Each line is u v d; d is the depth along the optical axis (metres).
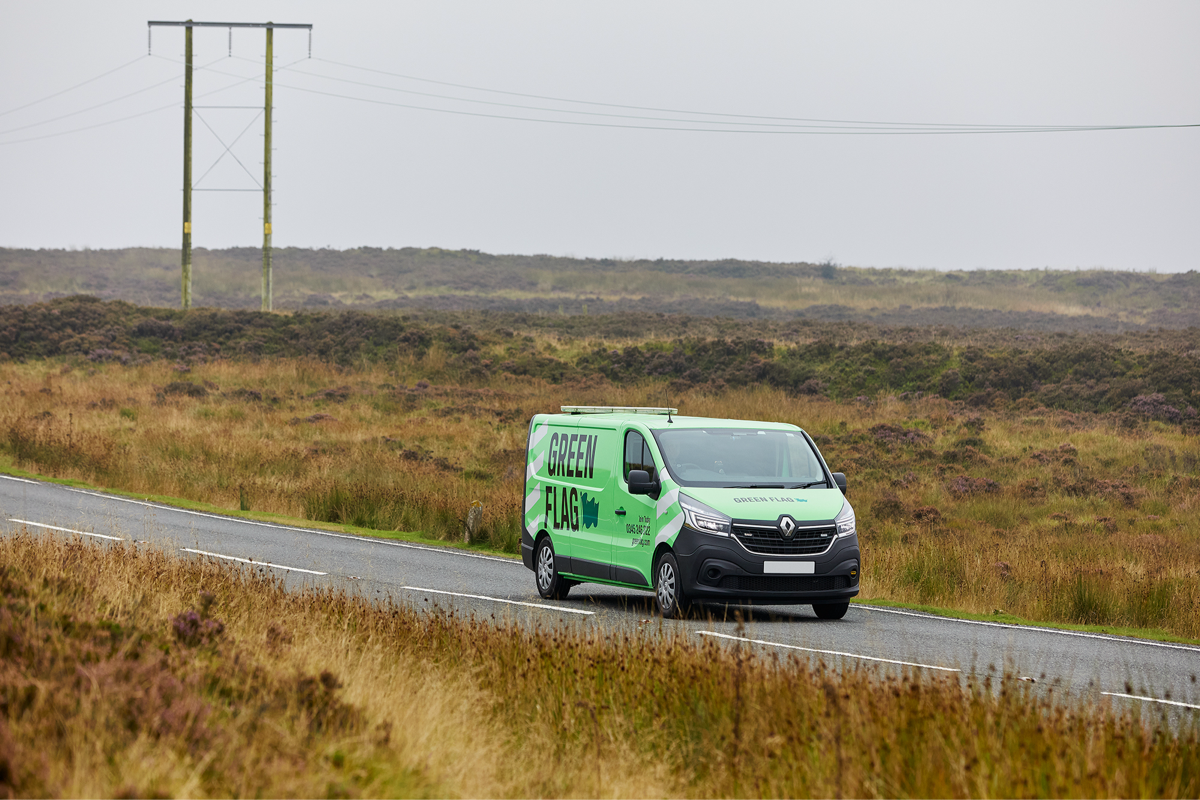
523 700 18.53
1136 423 100.50
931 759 13.91
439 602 33.69
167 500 63.31
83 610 18.53
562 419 38.19
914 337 152.00
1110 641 31.94
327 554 45.69
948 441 93.38
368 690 16.92
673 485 32.19
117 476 70.69
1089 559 51.50
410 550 49.41
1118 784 13.07
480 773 14.25
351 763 13.38
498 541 52.38
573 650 20.77
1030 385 116.06
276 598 25.83
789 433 35.06
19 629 15.38
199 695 14.62
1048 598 39.38
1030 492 76.12
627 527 33.59
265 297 151.75
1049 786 13.10
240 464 74.94
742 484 32.88
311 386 122.94
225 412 103.06
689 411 105.25
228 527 53.47
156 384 119.38
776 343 136.50
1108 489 76.75
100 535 44.97
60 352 137.12
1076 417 103.75
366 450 86.31
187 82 146.62
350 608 25.00
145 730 12.30
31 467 74.94
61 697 12.66
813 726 15.52
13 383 116.94
